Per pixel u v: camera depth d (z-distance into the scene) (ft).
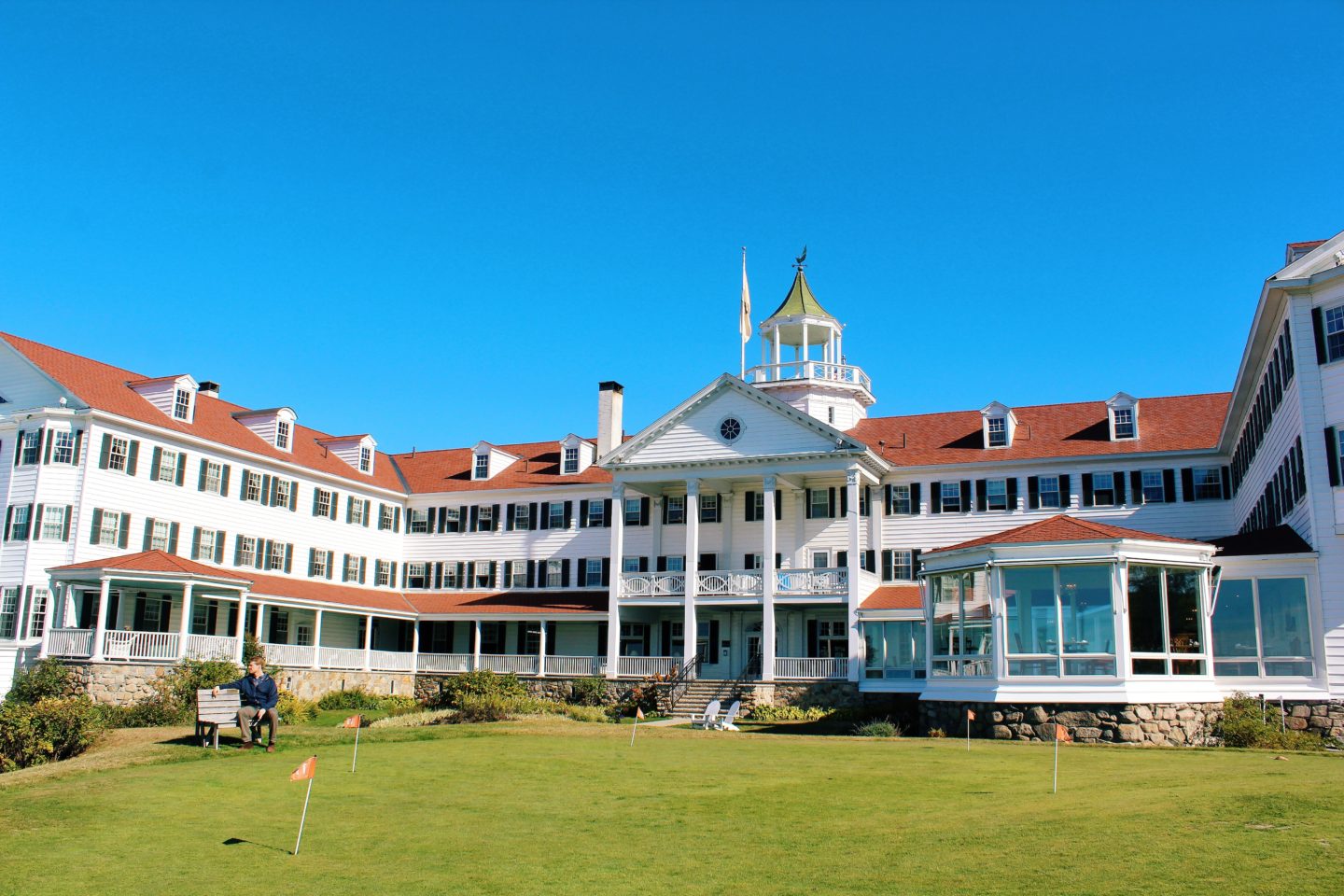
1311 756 75.20
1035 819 49.49
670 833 49.21
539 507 185.37
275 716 76.64
